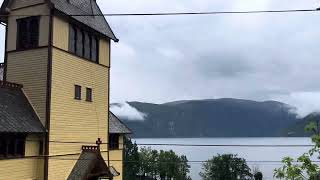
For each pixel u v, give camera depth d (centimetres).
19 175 2489
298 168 922
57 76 2773
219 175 11644
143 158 11362
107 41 3441
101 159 3008
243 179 11788
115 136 3628
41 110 2692
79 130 2981
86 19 3117
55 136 2722
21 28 2881
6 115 2467
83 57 3081
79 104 3005
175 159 11988
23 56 2822
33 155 2612
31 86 2756
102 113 3300
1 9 2909
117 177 3572
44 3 2780
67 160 2830
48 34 2736
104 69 3372
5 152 2414
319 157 930
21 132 2444
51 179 2666
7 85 2670
